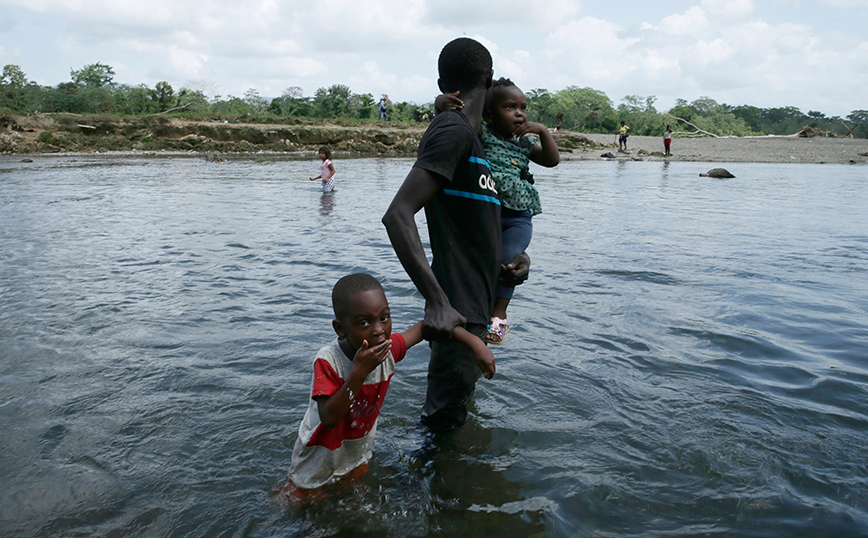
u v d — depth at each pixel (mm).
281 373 3789
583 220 10227
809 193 15180
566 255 7270
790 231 9164
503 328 3146
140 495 2572
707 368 3916
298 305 5145
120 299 5285
